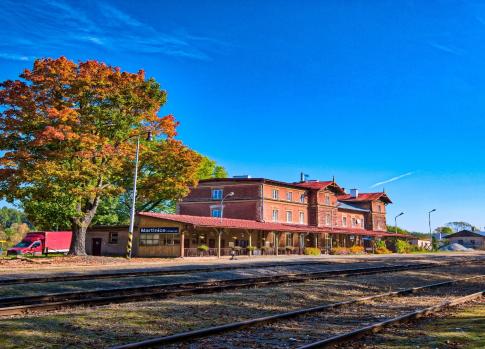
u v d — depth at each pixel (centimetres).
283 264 3191
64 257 3275
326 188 6594
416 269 2972
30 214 3538
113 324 995
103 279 1981
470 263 3850
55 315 1087
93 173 3294
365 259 4366
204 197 5869
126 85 3509
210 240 5031
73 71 3397
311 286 1802
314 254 5550
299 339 883
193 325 1012
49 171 3073
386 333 948
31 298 1365
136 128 3722
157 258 3838
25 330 912
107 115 3491
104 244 4650
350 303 1320
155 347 799
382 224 8106
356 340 881
